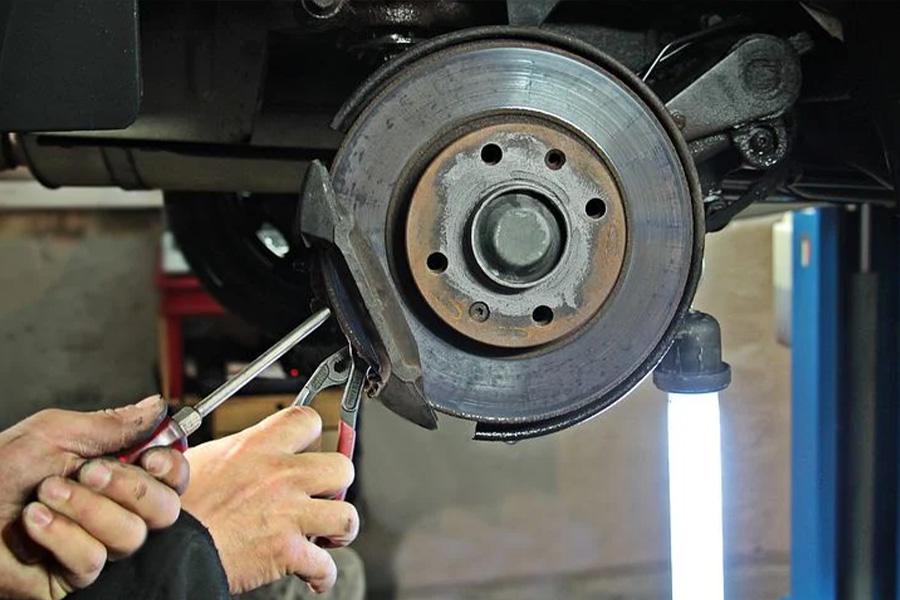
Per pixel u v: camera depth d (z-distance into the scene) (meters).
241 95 0.87
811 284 1.69
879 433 1.50
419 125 0.61
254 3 0.83
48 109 0.63
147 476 0.53
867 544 1.53
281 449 0.62
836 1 0.77
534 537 2.23
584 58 0.63
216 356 2.13
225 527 0.60
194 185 1.18
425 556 2.20
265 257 1.43
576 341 0.63
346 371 0.62
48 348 2.39
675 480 0.73
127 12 0.63
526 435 0.64
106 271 2.39
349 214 0.59
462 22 0.70
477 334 0.61
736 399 2.20
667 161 0.64
